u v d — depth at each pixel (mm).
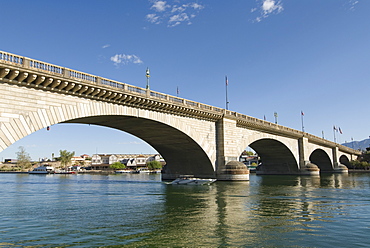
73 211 26297
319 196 35500
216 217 22984
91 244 16203
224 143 52906
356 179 69312
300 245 15961
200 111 47562
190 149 52281
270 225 20344
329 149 110812
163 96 41594
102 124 42250
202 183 51000
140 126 43750
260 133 65938
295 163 86125
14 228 19922
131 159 182375
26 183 67438
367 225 20344
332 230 19016
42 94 28250
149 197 35594
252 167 154375
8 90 25859
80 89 30750
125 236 17703
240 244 16109
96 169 177625
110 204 30266
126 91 34969
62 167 179375
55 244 16297
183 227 19828
